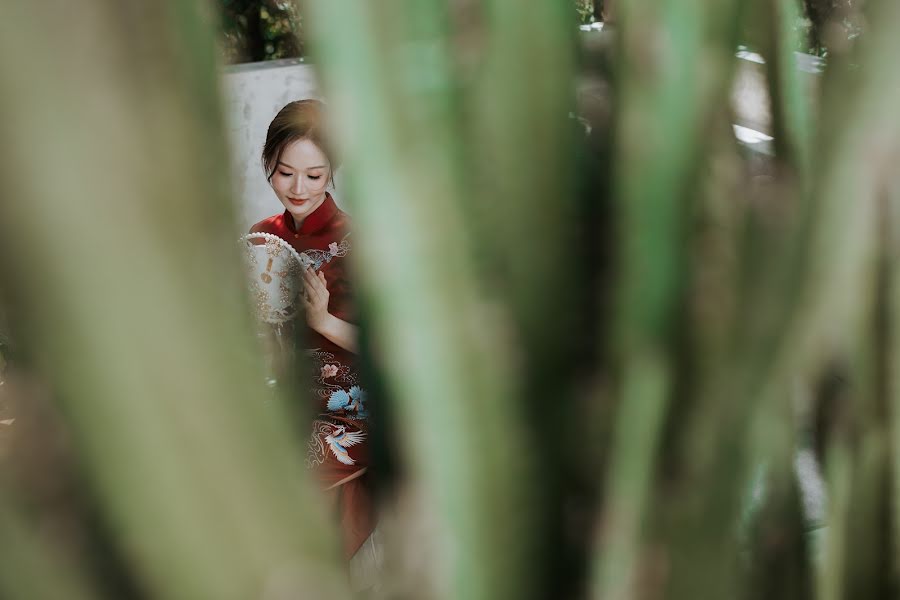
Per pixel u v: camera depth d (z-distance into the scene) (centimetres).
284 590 11
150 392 10
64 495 10
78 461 10
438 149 13
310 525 12
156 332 10
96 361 10
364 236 13
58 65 10
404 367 13
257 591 11
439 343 13
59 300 10
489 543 14
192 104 11
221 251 11
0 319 10
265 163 151
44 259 10
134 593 11
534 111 14
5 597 10
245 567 11
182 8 11
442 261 13
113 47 10
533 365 14
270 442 12
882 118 14
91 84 10
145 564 11
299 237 142
